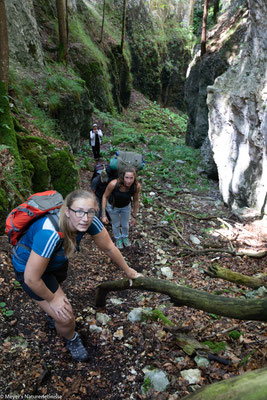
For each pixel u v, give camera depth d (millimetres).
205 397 1341
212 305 2125
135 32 21391
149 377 2379
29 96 7922
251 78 6199
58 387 2279
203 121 10211
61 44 12031
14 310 2895
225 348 2678
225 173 7176
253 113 5918
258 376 1276
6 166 4316
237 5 9805
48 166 5312
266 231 5727
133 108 20016
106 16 20094
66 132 9398
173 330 2879
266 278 4023
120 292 3727
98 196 4840
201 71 9898
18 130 5543
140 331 2920
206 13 9570
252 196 6445
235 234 5738
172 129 18359
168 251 5066
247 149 6371
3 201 3889
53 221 1971
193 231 5910
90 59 14719
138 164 4406
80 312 3186
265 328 2934
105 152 10492
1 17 4984
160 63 22703
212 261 4766
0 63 5195
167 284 2412
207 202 7453
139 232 5520
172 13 24141
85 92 10906
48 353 2547
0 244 3650
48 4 13750
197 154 9945
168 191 7738
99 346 2736
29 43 9320
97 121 13531
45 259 1929
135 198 4504
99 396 2254
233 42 8844
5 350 2441
